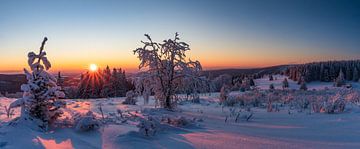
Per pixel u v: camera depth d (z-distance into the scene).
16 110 9.16
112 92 44.56
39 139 4.88
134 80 13.59
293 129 7.93
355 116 10.60
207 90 13.88
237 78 79.31
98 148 4.81
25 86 5.90
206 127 7.93
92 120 6.05
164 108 12.36
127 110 11.48
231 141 5.81
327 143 5.88
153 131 5.97
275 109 14.69
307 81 94.81
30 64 6.07
